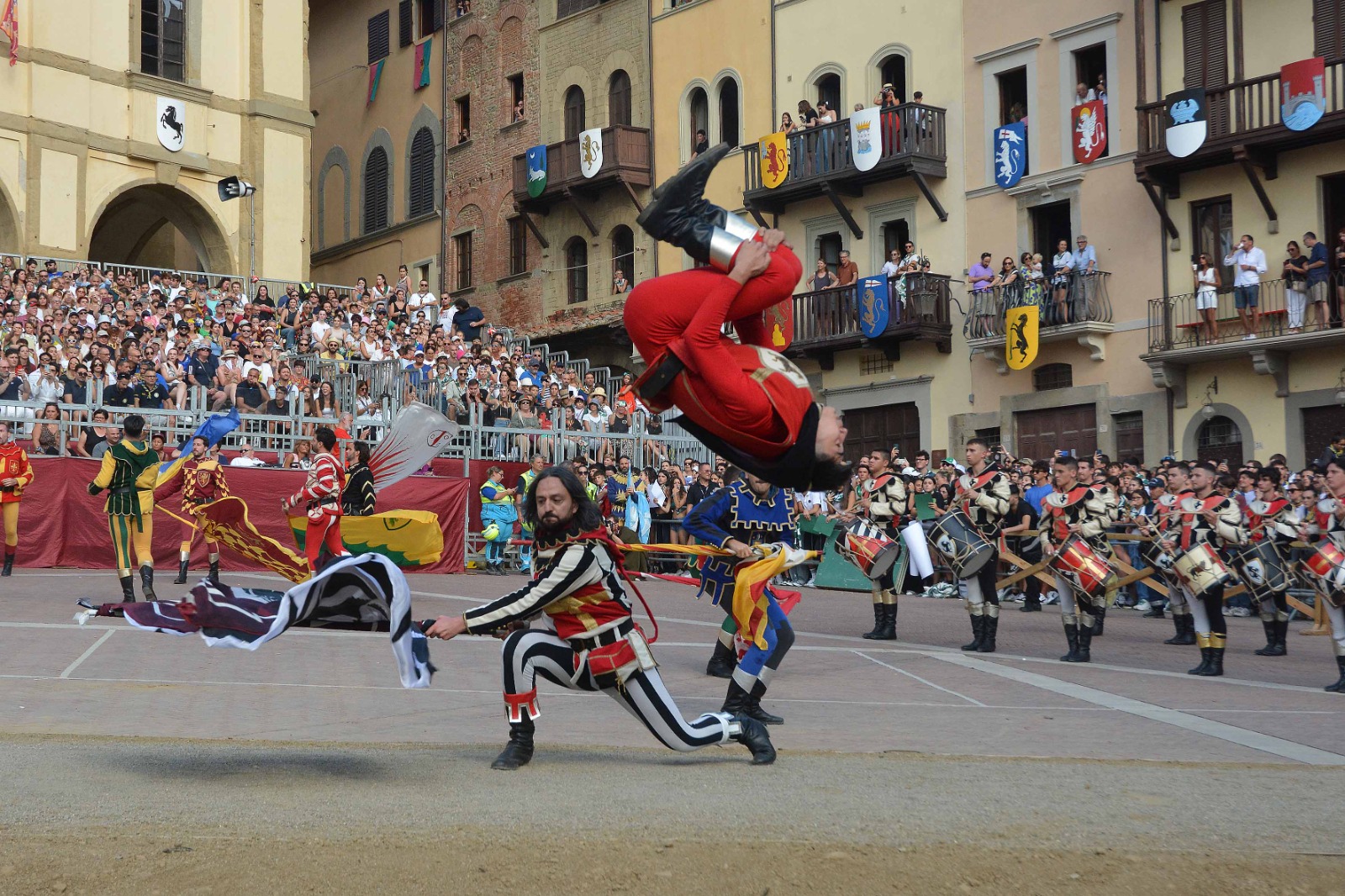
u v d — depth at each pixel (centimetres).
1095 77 2772
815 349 3120
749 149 3266
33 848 531
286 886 497
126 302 2661
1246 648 1484
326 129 4609
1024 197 2838
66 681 1004
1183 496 1281
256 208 3472
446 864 522
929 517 2097
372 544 1808
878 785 680
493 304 3978
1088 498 1298
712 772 716
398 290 3259
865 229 3136
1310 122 2339
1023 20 2848
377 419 2292
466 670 1138
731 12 3397
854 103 3150
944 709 992
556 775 696
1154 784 694
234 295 2966
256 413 2198
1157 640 1551
